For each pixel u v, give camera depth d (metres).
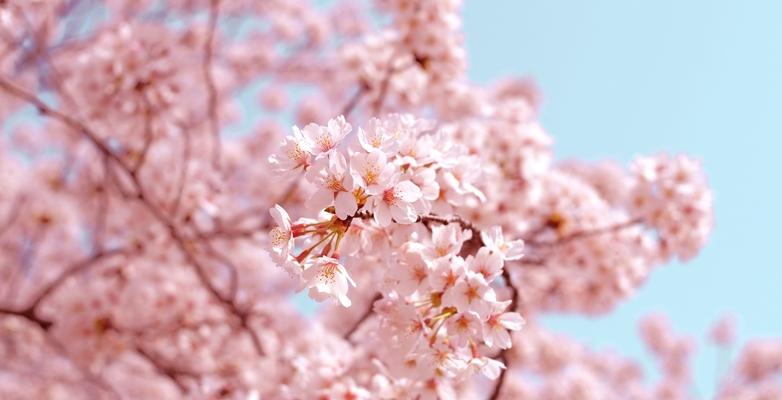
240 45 10.06
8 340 7.65
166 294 6.03
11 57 7.16
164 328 5.99
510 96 9.38
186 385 6.07
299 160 2.14
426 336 2.34
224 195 6.70
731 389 11.77
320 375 3.43
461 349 2.41
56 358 8.03
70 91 5.32
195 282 6.30
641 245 5.10
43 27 6.49
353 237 2.35
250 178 8.16
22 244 8.34
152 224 6.26
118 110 4.98
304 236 2.12
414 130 2.37
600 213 5.12
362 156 2.04
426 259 2.25
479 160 2.61
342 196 2.01
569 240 5.13
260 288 7.92
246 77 10.06
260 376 4.77
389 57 5.71
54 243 8.52
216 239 6.99
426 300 2.35
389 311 2.37
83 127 5.12
